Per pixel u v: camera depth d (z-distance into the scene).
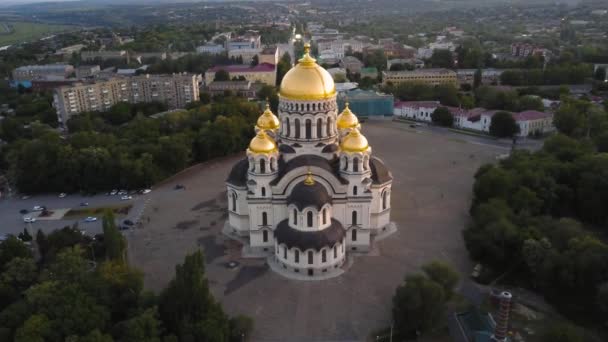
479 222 122.19
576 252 102.25
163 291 96.12
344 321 97.19
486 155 196.25
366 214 120.31
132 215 145.88
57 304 87.75
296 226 111.81
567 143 169.50
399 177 173.12
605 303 90.06
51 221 144.12
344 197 118.69
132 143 185.75
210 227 137.12
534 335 92.50
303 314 99.50
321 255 111.50
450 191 160.12
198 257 88.19
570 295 102.00
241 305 102.62
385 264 117.00
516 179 140.50
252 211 120.62
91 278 96.12
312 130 120.62
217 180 172.75
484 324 93.69
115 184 165.00
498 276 111.81
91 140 177.62
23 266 105.31
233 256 121.50
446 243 126.75
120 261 104.62
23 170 165.75
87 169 163.12
